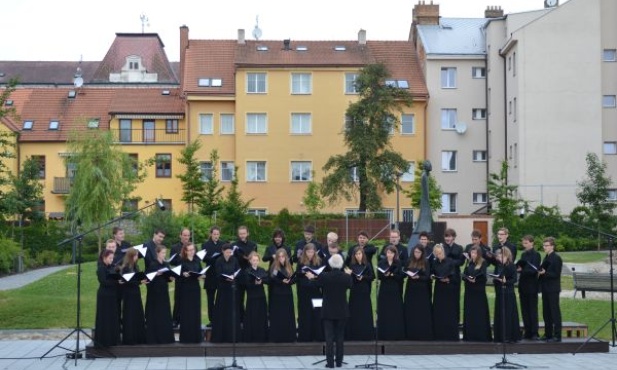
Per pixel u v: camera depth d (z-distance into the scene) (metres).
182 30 61.34
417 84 58.88
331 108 57.59
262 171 57.38
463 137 58.75
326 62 57.66
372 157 51.06
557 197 52.81
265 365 16.53
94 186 42.25
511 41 53.84
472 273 18.39
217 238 19.45
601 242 45.03
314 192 51.19
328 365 16.20
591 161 46.72
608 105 53.88
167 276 17.73
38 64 89.00
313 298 18.08
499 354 18.17
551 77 53.25
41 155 58.50
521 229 46.03
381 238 48.09
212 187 49.47
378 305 17.22
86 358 17.25
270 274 17.97
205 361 16.92
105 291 17.34
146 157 58.25
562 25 53.34
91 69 88.62
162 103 59.44
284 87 57.47
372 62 57.41
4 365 16.53
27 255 40.12
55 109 60.84
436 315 18.50
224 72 59.16
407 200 57.31
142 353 17.44
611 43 53.81
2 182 29.14
